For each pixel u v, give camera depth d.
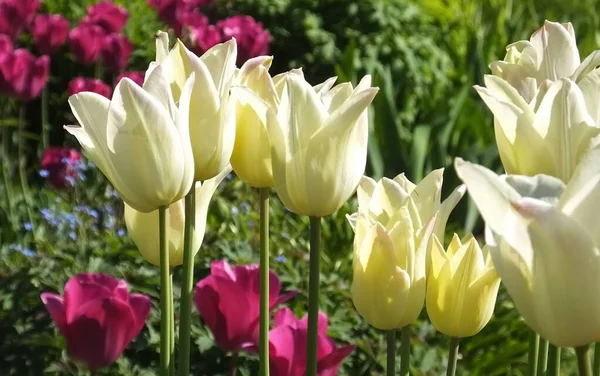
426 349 1.48
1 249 1.72
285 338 0.82
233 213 1.87
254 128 0.69
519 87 0.77
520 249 0.53
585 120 0.63
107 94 1.93
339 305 1.43
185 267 0.70
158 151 0.65
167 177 0.65
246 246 1.52
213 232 1.63
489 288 0.67
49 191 2.11
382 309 0.67
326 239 1.89
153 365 1.23
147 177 0.65
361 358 1.38
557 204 0.53
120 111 0.64
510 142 0.66
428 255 0.68
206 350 1.19
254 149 0.69
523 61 0.78
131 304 0.87
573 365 1.60
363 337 1.41
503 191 0.53
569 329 0.53
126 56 2.08
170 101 0.65
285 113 0.66
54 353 1.23
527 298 0.54
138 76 1.74
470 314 0.68
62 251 1.50
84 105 0.66
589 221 0.52
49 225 1.84
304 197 0.66
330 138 0.65
